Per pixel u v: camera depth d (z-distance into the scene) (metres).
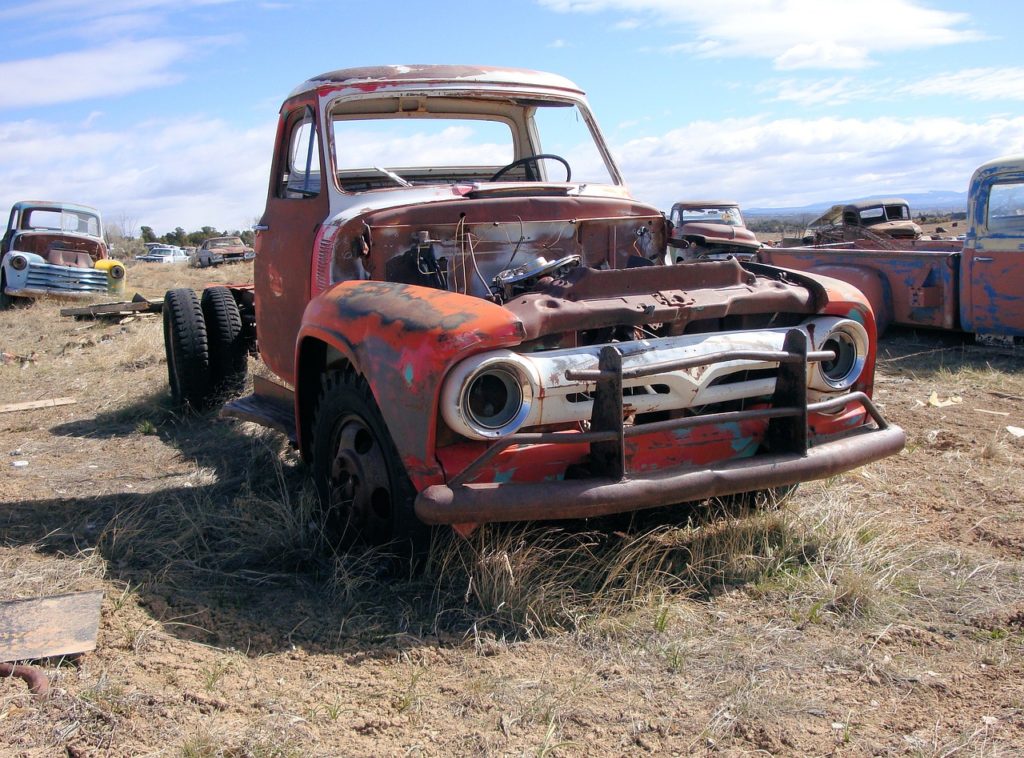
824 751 2.42
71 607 3.15
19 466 5.49
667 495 3.16
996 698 2.69
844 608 3.25
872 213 17.48
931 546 3.87
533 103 5.14
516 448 3.18
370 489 3.52
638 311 3.37
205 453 5.66
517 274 3.86
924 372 8.03
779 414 3.41
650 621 3.15
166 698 2.59
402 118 5.21
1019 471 4.98
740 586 3.46
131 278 26.06
